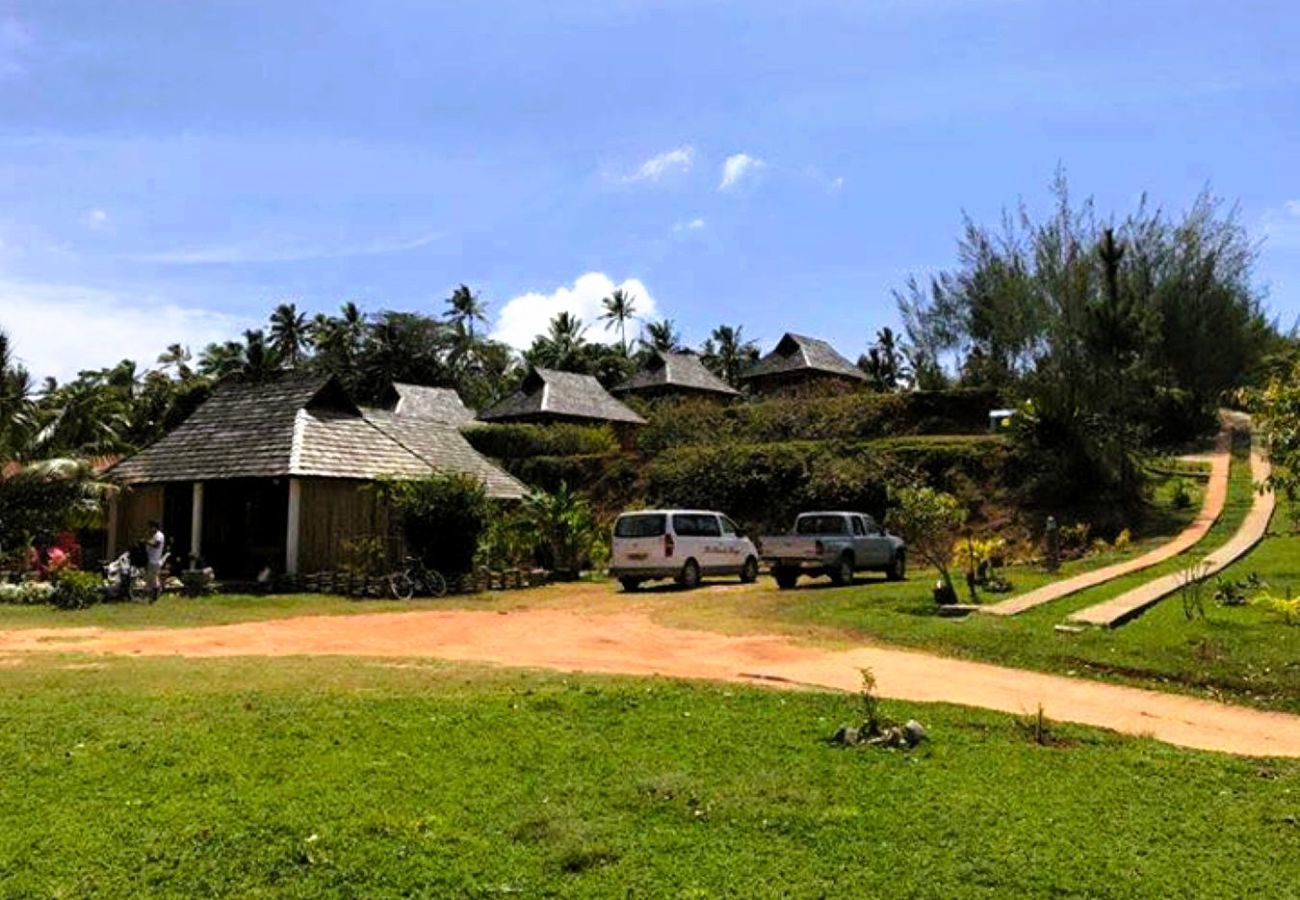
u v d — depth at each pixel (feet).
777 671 42.50
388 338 303.48
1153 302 135.95
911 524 61.05
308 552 85.46
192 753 26.84
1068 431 108.58
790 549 78.89
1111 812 23.54
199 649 48.39
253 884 19.27
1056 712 35.45
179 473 91.30
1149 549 83.20
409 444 105.29
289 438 88.48
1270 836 22.30
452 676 38.47
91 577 70.44
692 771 25.99
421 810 22.79
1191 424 140.36
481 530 87.92
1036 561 86.69
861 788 24.77
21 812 22.66
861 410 147.54
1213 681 40.16
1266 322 146.82
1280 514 95.09
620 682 37.52
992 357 152.87
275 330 321.73
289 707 31.99
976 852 20.75
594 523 108.78
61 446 98.58
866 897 18.66
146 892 18.93
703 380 228.22
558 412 184.24
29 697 33.55
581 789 24.40
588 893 18.79
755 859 20.33
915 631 51.29
